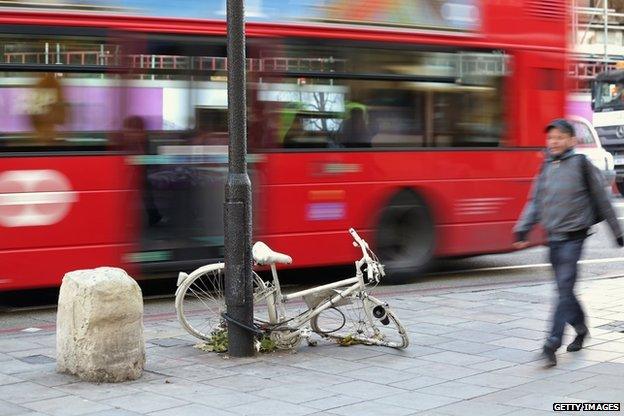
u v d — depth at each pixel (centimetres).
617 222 800
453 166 1351
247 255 839
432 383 748
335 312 941
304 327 870
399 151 1299
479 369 794
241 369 795
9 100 1021
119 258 1088
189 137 1141
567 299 802
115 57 1084
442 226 1344
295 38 1212
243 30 833
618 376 764
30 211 1032
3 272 1019
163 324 995
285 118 1205
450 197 1349
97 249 1074
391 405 683
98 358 744
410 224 1325
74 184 1059
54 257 1047
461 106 1359
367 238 1276
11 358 834
